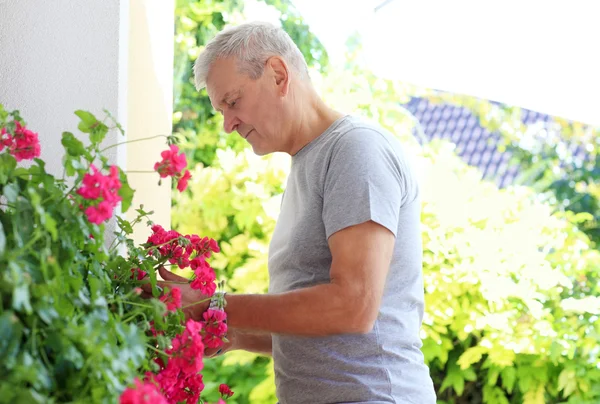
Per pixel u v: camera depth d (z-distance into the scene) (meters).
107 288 1.46
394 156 1.84
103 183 1.31
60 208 1.30
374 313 1.71
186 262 1.79
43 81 1.90
